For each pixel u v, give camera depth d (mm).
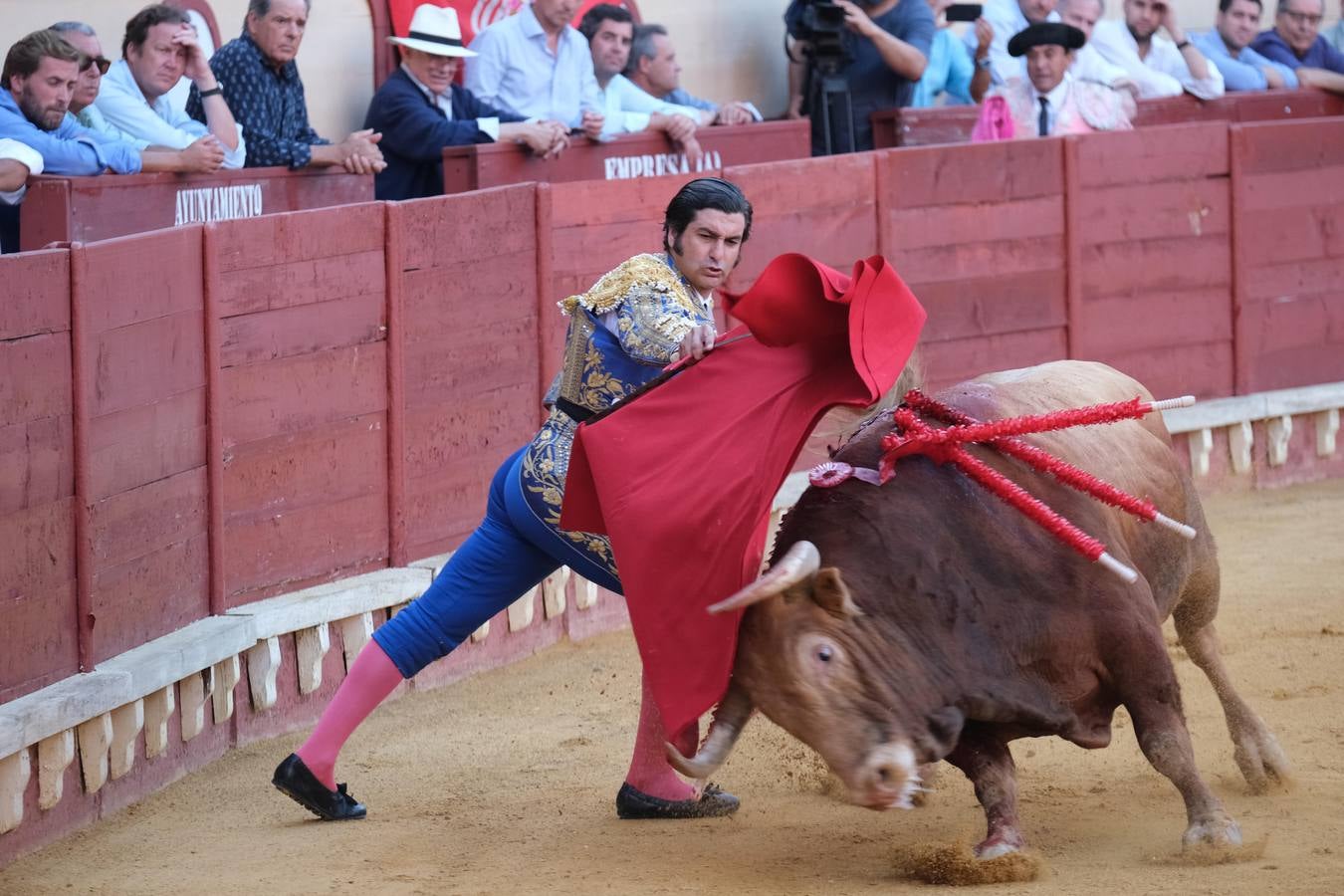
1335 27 32219
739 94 26219
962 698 9391
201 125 17500
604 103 22234
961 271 22375
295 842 11422
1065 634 9734
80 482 12352
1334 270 25938
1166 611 11484
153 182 16219
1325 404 25031
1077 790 11961
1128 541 10805
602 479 9703
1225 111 26844
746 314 9445
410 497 16625
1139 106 25578
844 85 23578
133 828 12078
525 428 17953
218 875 10695
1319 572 19422
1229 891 9219
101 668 12547
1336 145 25797
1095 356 23734
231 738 14148
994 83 25562
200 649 13344
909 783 8906
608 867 10547
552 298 18047
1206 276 24672
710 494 9422
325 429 15570
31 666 11938
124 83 17281
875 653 9078
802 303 9414
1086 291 23578
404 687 15789
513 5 22406
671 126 21250
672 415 9734
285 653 14789
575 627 17938
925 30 24484
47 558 12078
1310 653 15898
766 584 8664
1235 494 24484
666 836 11266
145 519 13273
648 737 11672
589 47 22109
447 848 11133
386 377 16234
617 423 9781
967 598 9539
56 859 11367
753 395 9609
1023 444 10094
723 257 10516
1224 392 25000
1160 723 9859
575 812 11977
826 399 9438
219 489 14227
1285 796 11594
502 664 16906
